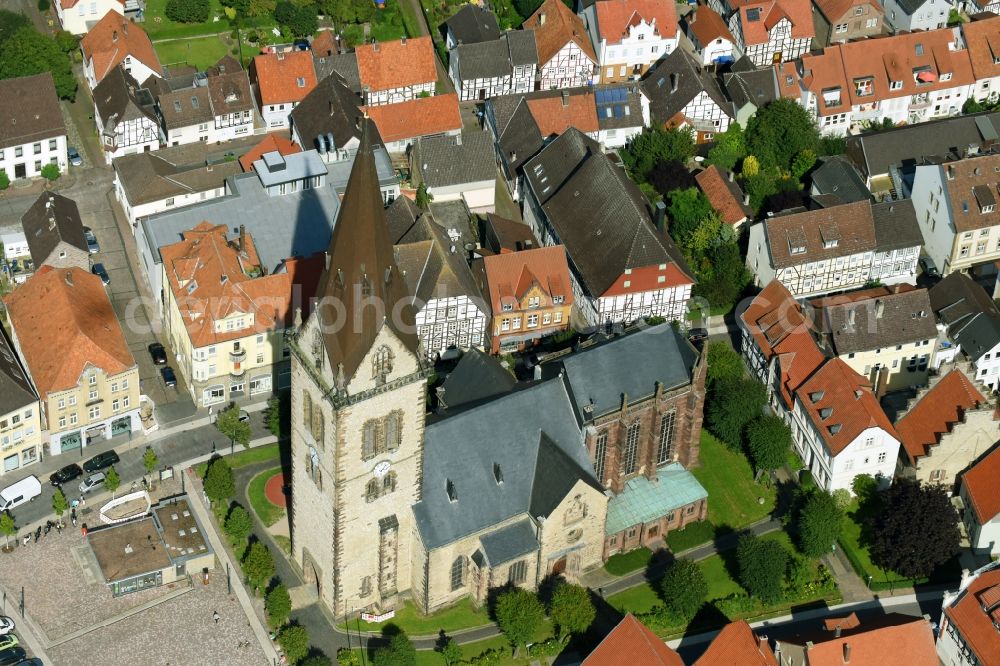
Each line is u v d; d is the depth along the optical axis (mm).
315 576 154125
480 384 158125
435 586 151125
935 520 156500
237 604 153625
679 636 152750
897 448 166750
